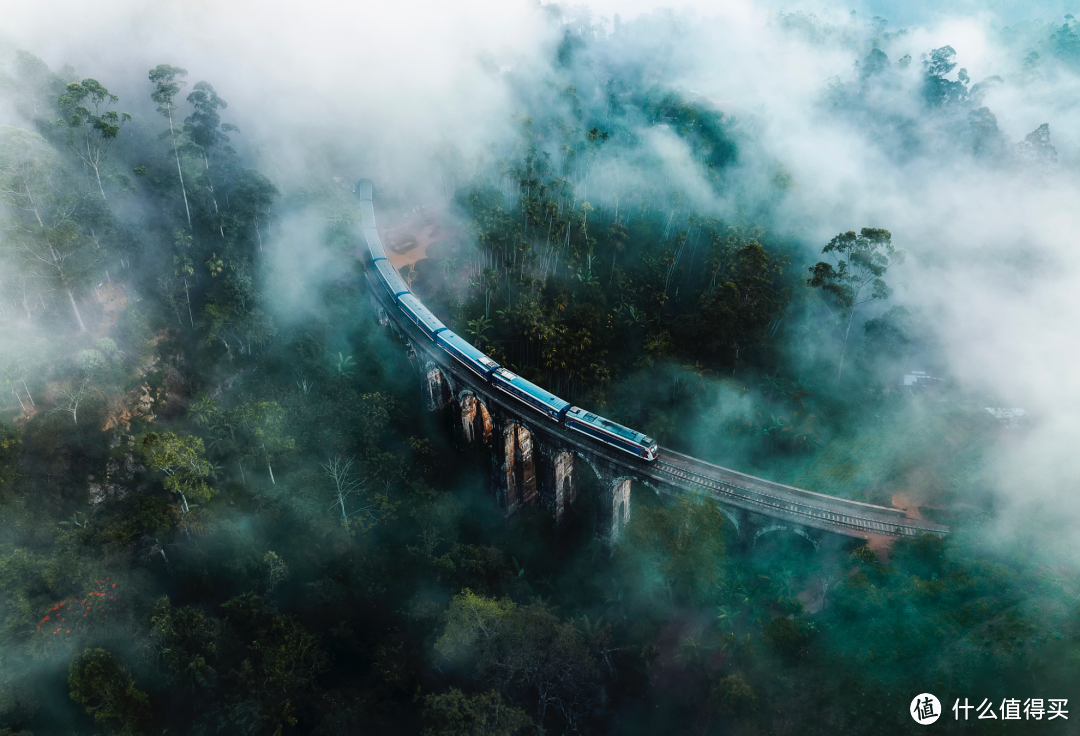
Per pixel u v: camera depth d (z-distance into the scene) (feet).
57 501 245.45
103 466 261.03
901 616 201.36
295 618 233.35
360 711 200.64
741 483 256.11
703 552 237.45
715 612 242.17
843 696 194.08
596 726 221.66
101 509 246.68
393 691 218.59
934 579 208.03
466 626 204.64
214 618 210.18
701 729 213.46
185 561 233.96
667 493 257.75
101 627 190.19
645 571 259.19
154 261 334.24
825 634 210.18
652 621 247.50
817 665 204.44
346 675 227.61
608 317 395.75
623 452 265.95
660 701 225.97
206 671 191.31
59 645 181.88
